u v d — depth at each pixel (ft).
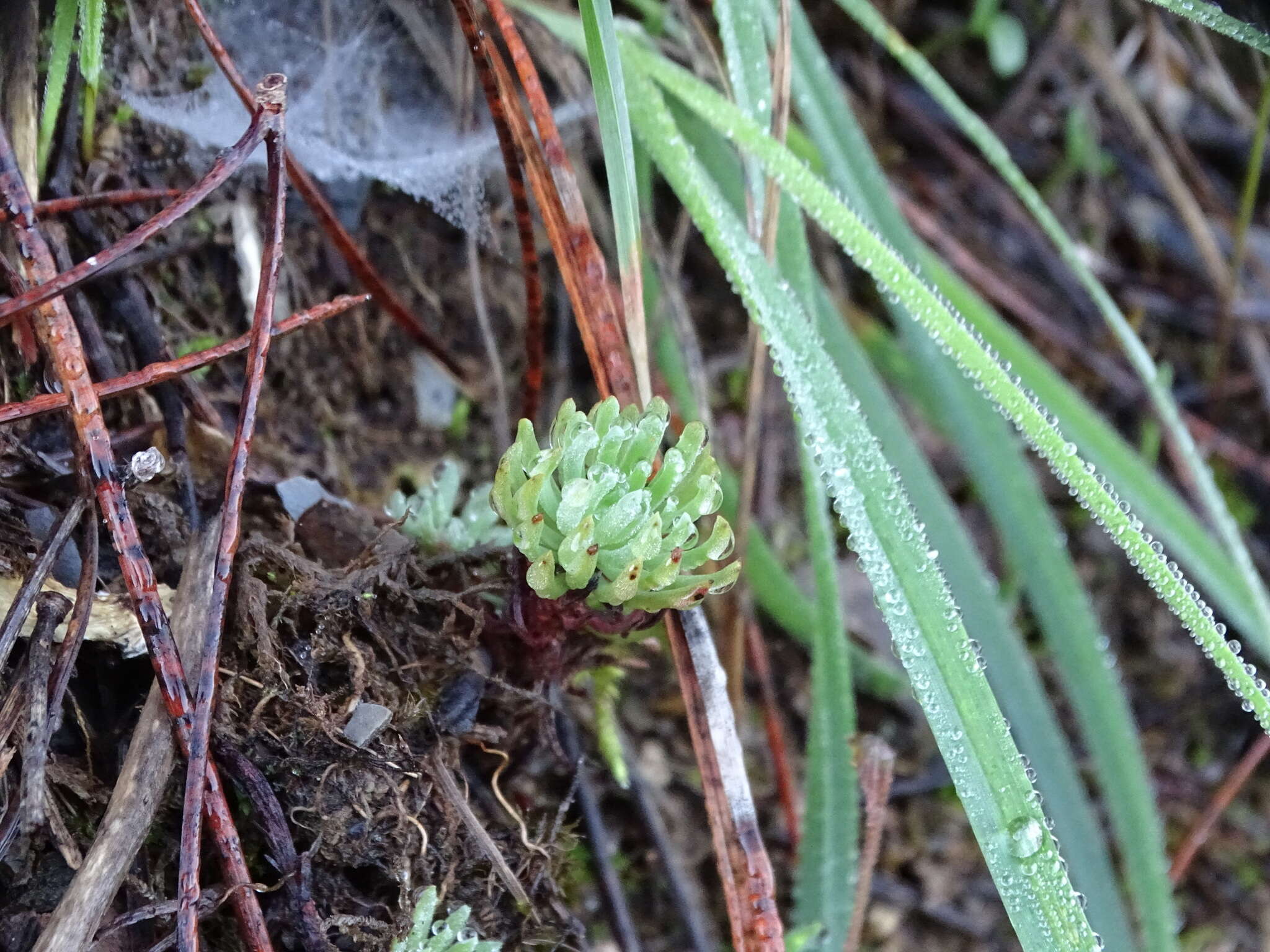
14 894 0.39
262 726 0.41
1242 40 0.48
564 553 0.40
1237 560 0.55
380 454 0.55
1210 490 0.56
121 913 0.39
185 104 0.51
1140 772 0.54
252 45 0.52
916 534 0.43
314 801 0.41
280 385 0.52
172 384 0.46
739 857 0.43
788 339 0.45
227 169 0.39
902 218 0.57
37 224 0.39
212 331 0.50
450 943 0.41
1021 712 0.55
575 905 0.49
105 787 0.40
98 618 0.40
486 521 0.48
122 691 0.41
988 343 0.57
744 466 0.53
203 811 0.40
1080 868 0.54
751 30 0.49
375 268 0.56
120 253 0.38
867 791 0.48
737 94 0.49
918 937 0.57
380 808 0.42
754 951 0.42
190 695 0.39
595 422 0.42
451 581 0.46
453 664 0.44
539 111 0.47
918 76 0.55
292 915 0.40
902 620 0.42
